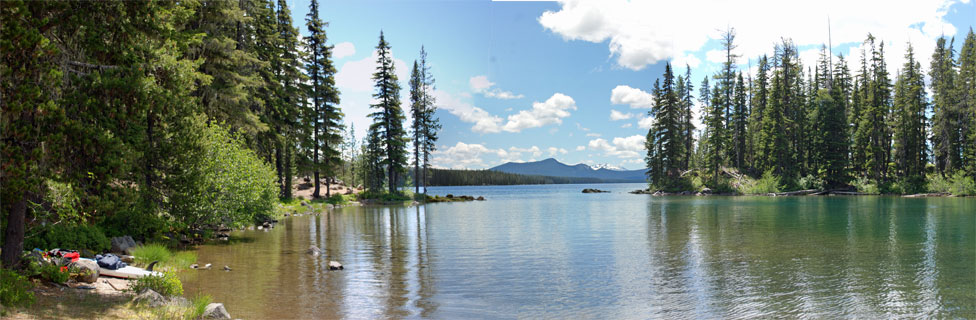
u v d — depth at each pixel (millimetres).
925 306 10453
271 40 41562
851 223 27609
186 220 18297
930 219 29422
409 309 10141
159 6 13445
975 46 65250
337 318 9352
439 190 151500
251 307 9906
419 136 64812
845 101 80375
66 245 12297
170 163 16969
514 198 76125
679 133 80188
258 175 24484
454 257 16703
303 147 50844
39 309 7641
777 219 30656
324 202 48750
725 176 76125
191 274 13117
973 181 59719
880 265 14992
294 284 12164
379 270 14219
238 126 27609
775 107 73875
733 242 20312
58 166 10477
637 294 11609
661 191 79062
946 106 65312
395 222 30141
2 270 8312
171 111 14797
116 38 11938
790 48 79625
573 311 10180
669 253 17625
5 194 8781
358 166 84375
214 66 25656
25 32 8664
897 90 69000
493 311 10109
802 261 15789
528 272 14172
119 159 11289
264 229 25438
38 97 9156
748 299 11117
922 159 68688
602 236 22875
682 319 9648
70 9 10492
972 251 17469
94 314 7797
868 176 70562
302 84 51062
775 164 74000
